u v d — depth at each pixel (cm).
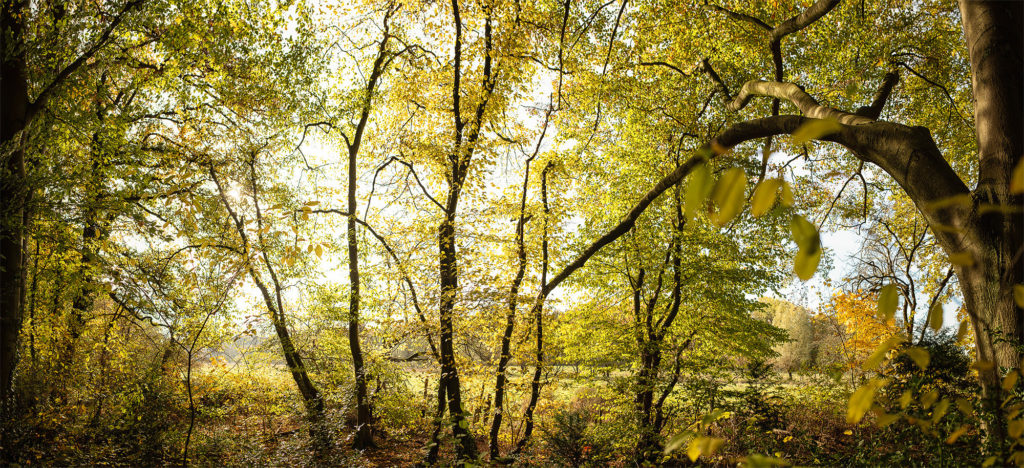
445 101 1480
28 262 938
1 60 818
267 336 1401
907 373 579
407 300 1368
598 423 1148
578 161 1474
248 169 1373
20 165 817
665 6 1191
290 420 1363
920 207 462
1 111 809
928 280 1714
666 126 1414
